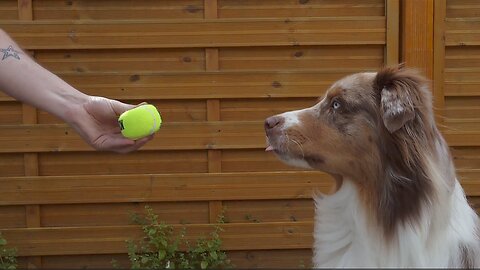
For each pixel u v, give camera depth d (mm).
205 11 1737
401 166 1254
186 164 1773
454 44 1734
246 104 1765
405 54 1730
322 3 1745
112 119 1361
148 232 1748
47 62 1736
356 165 1295
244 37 1733
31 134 1734
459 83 1749
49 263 1776
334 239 1311
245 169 1776
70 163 1764
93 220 1777
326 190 1764
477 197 1779
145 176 1760
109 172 1769
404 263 1222
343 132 1307
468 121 1754
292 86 1745
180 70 1750
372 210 1265
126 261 1779
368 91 1307
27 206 1762
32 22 1711
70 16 1732
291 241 1780
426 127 1267
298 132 1327
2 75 1349
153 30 1729
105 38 1723
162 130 1746
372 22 1734
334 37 1737
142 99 1746
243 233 1779
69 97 1359
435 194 1243
